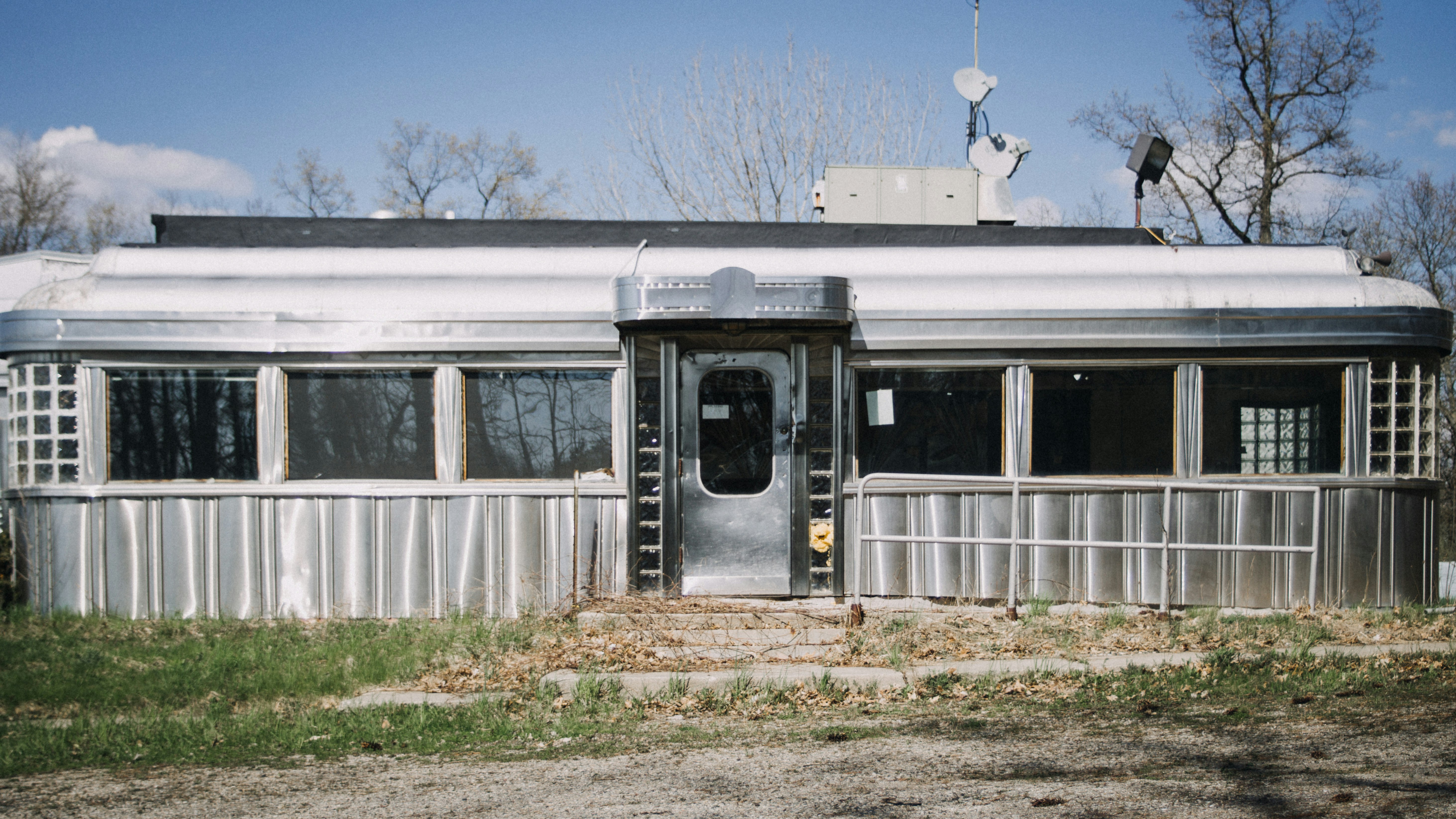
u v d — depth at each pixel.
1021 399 8.53
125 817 4.52
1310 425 8.69
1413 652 6.99
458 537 8.38
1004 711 6.06
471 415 8.51
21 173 37.12
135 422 8.41
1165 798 4.43
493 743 5.62
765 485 8.54
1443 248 27.06
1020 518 8.45
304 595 8.35
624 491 8.39
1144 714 5.91
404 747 5.55
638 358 8.40
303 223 9.57
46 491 8.30
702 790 4.72
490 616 8.27
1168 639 7.38
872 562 8.46
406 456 8.47
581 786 4.82
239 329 8.37
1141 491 8.51
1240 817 4.17
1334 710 5.88
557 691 6.48
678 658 7.09
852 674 6.60
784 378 8.54
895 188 10.72
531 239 9.58
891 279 8.73
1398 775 4.67
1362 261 9.12
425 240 9.57
